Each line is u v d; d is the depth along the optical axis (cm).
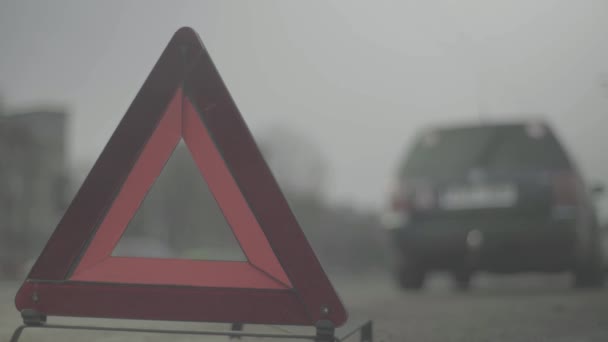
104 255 270
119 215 268
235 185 265
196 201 5662
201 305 264
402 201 859
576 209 803
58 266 264
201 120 265
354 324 309
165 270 266
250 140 262
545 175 809
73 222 264
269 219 259
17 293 265
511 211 812
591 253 883
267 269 265
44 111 4453
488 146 838
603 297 732
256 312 263
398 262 926
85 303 265
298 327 291
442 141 865
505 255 826
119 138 264
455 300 740
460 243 827
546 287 1044
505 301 705
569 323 482
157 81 266
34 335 338
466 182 831
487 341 387
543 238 804
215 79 265
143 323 378
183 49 266
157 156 267
